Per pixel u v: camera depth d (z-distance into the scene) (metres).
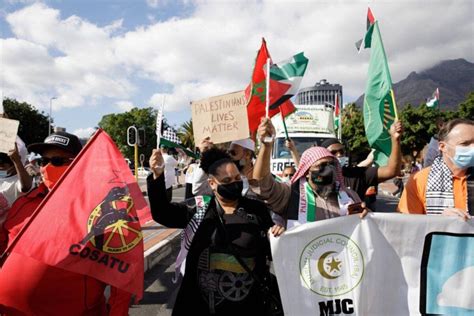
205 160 2.44
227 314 2.15
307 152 2.66
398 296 2.32
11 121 2.94
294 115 11.21
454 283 2.31
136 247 2.07
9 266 2.12
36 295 2.07
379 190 20.14
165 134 3.96
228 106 3.00
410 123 35.19
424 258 2.33
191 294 2.25
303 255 2.28
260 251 2.27
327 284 2.29
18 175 3.15
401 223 2.34
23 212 2.43
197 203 2.43
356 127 40.62
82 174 2.15
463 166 2.38
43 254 1.95
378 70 3.20
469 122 2.41
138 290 2.01
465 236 2.31
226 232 2.23
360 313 2.29
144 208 2.25
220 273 2.19
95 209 2.08
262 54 3.44
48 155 2.51
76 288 2.12
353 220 2.34
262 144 2.52
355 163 6.89
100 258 2.00
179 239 7.18
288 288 2.25
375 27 3.24
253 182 2.64
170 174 5.50
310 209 2.56
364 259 2.32
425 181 2.63
